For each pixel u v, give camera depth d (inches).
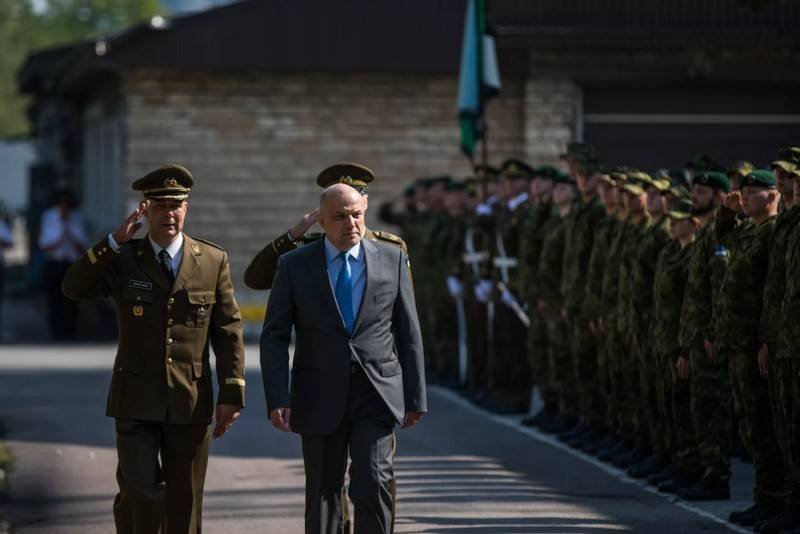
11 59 5846.5
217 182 2106.3
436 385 1690.5
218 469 1091.9
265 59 2068.2
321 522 716.0
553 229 1254.9
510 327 1419.8
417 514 914.1
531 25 2048.5
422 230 1745.8
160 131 2092.8
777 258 831.7
